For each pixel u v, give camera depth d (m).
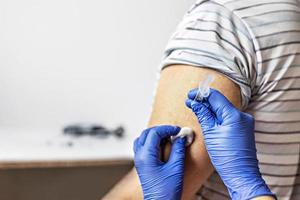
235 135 0.61
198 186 0.66
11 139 1.71
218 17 0.63
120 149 1.63
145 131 0.66
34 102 1.93
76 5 1.86
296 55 0.64
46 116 1.95
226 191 0.71
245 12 0.63
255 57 0.62
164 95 0.66
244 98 0.63
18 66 1.88
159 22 1.92
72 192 1.72
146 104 1.98
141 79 1.97
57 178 1.70
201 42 0.63
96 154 1.54
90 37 1.90
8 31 1.84
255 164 0.61
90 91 1.95
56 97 1.94
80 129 1.84
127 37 1.92
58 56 1.90
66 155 1.51
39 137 1.76
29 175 1.67
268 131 0.67
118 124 1.98
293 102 0.66
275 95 0.65
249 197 0.59
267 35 0.62
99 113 1.98
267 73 0.63
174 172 0.62
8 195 1.67
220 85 0.62
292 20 0.64
